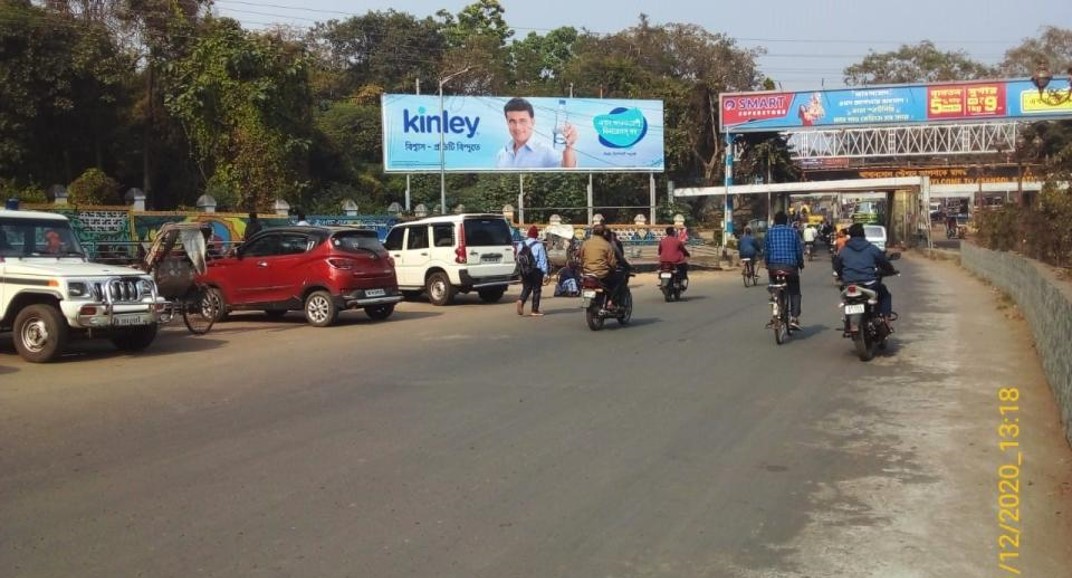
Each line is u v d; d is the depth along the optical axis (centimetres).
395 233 2098
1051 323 914
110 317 1151
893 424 761
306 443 709
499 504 554
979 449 680
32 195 2544
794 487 587
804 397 879
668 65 6344
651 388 932
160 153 3550
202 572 450
